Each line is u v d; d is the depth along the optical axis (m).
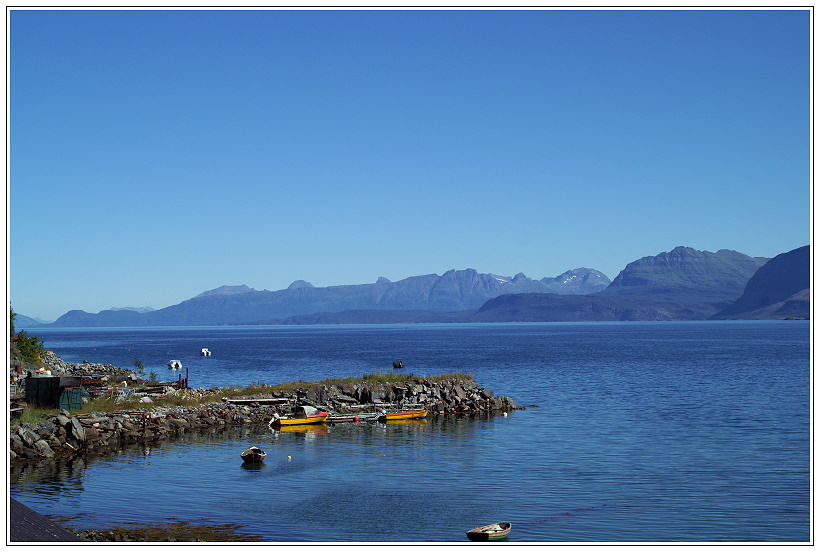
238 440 53.50
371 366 137.00
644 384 95.94
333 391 74.25
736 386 91.81
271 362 152.12
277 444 51.78
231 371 124.75
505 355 173.62
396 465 43.84
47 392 54.62
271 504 34.34
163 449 48.97
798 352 174.38
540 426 59.84
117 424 52.69
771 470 41.44
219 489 37.31
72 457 45.25
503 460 45.19
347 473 41.50
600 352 184.25
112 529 29.64
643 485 38.00
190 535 29.02
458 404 70.94
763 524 31.11
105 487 37.41
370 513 32.84
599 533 29.97
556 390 89.06
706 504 34.31
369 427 61.00
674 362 141.12
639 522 31.36
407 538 29.28
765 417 63.31
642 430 56.56
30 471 41.03
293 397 70.94
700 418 63.06
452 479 39.84
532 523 31.42
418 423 63.25
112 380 85.44
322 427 60.88
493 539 28.75
